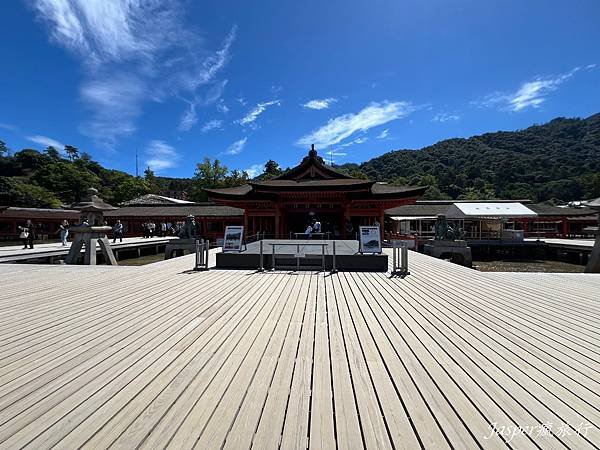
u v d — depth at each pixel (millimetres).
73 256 14992
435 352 4180
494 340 4617
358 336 4754
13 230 34562
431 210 38031
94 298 7129
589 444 2463
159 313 5934
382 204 25109
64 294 7527
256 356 4020
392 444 2443
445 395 3131
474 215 30250
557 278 9875
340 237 26031
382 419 2750
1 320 5473
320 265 11891
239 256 12070
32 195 54156
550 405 2984
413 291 7938
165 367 3691
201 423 2660
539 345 4441
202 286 8508
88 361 3840
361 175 59781
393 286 8562
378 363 3844
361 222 26641
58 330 4965
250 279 9586
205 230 36812
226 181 59312
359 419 2748
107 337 4664
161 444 2406
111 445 2393
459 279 9656
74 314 5859
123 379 3396
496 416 2807
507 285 8727
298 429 2602
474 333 4906
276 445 2416
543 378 3498
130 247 24453
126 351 4148
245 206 26797
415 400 3037
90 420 2691
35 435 2496
